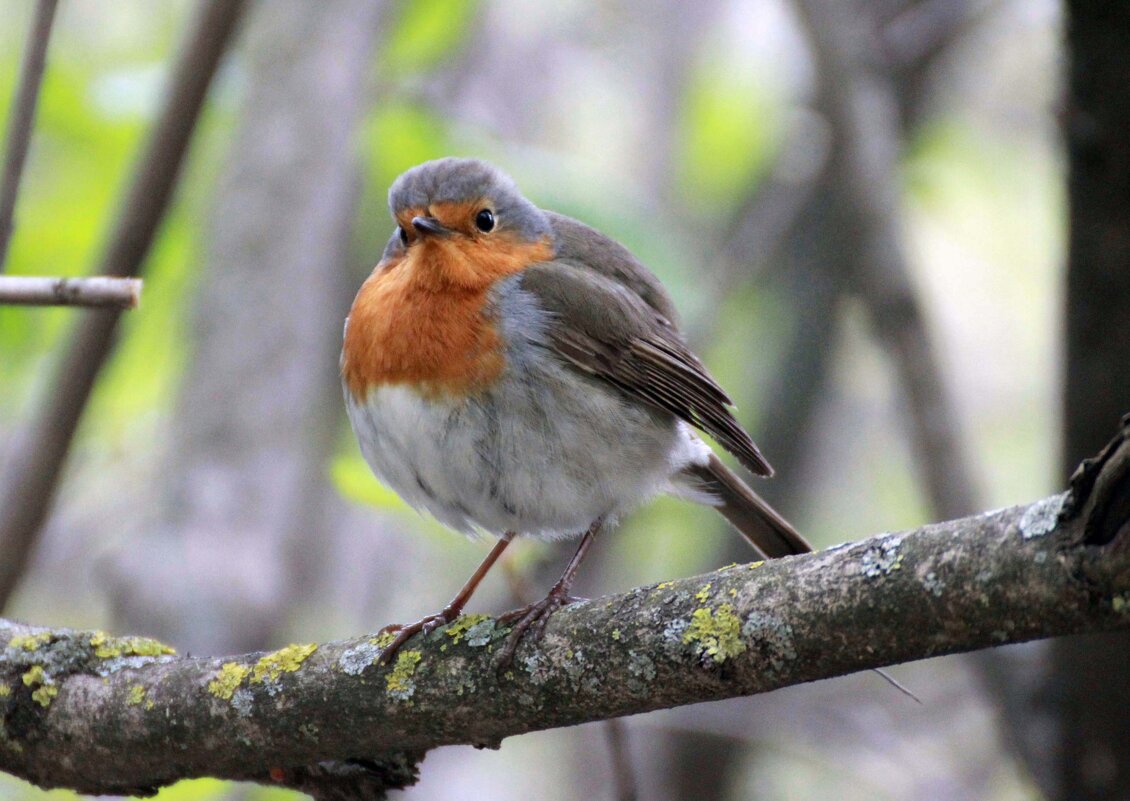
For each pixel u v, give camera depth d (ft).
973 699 49.70
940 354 34.99
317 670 21.67
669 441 29.25
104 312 29.55
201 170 42.52
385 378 27.35
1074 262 27.73
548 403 27.43
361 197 43.73
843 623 17.97
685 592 19.58
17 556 30.40
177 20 47.52
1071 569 16.34
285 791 32.73
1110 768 30.25
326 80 39.65
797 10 37.93
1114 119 26.11
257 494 37.04
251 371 38.01
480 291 27.61
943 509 34.01
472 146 40.55
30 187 41.09
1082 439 28.86
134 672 22.72
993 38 55.98
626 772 27.61
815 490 52.90
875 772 49.08
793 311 50.37
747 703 45.39
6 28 48.85
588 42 58.75
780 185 48.19
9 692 22.89
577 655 20.06
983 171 57.67
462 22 41.63
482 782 50.60
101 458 46.98
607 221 41.16
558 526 28.73
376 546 45.96
